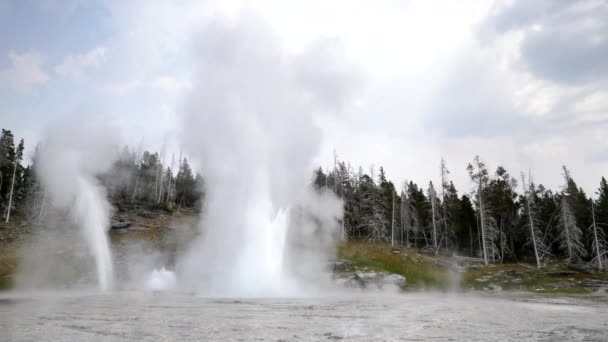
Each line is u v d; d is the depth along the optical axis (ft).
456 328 29.68
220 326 29.04
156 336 23.98
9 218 217.36
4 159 242.78
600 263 190.29
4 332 25.34
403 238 296.92
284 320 33.58
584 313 48.03
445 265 186.50
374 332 26.99
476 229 260.83
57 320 32.32
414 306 54.75
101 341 21.85
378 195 246.27
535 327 30.96
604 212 231.71
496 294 129.59
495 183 250.16
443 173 265.13
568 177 255.91
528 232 233.76
